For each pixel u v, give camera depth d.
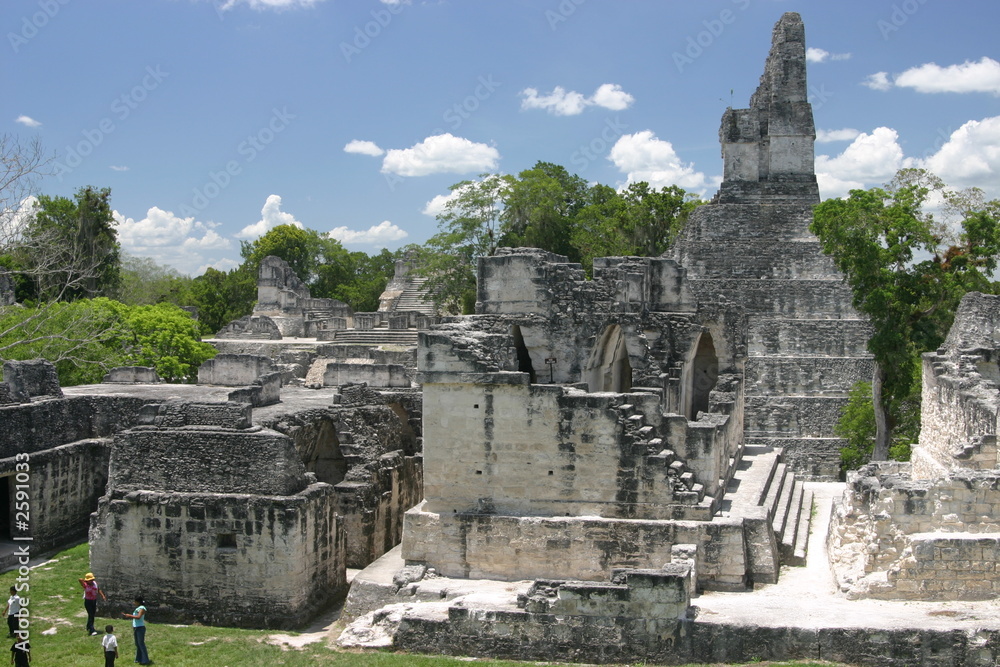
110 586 26.77
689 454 26.28
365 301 123.69
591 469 25.64
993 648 19.55
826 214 50.88
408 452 37.81
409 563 26.42
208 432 26.88
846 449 53.06
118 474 27.23
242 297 116.44
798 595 23.45
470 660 21.84
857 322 58.44
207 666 22.27
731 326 36.28
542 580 22.34
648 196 79.06
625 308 31.38
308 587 26.48
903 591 22.16
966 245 50.53
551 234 74.88
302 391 39.97
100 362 47.75
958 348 32.00
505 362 28.05
